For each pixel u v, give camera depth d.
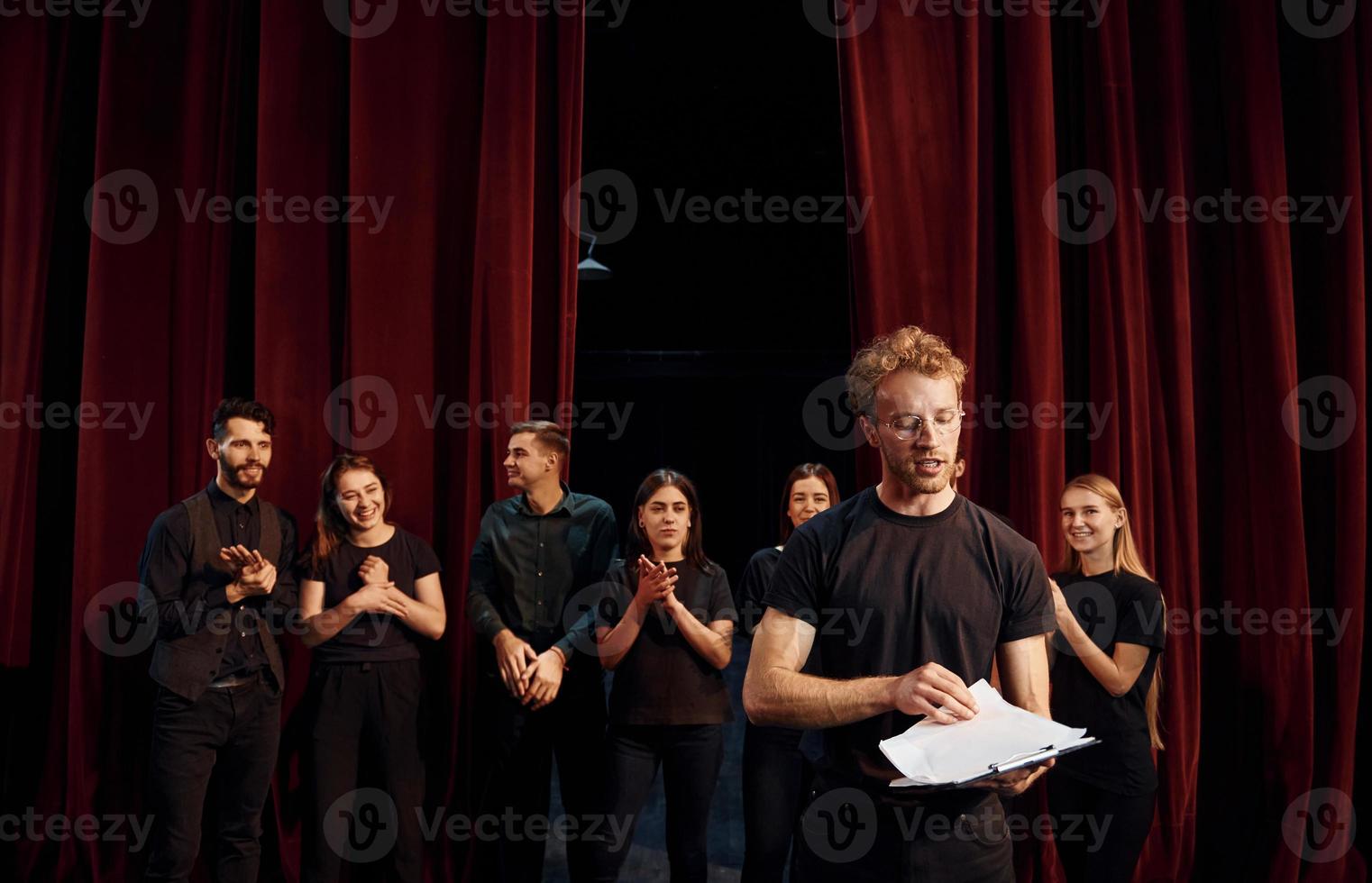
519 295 2.58
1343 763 2.73
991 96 2.76
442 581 2.66
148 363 2.62
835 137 4.67
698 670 2.26
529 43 2.60
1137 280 2.71
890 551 1.38
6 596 2.58
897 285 2.64
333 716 2.29
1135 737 2.17
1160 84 2.76
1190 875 2.68
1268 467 2.74
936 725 1.28
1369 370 2.86
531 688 2.25
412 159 2.63
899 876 1.36
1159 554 2.71
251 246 2.74
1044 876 2.57
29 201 2.62
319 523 2.38
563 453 2.42
